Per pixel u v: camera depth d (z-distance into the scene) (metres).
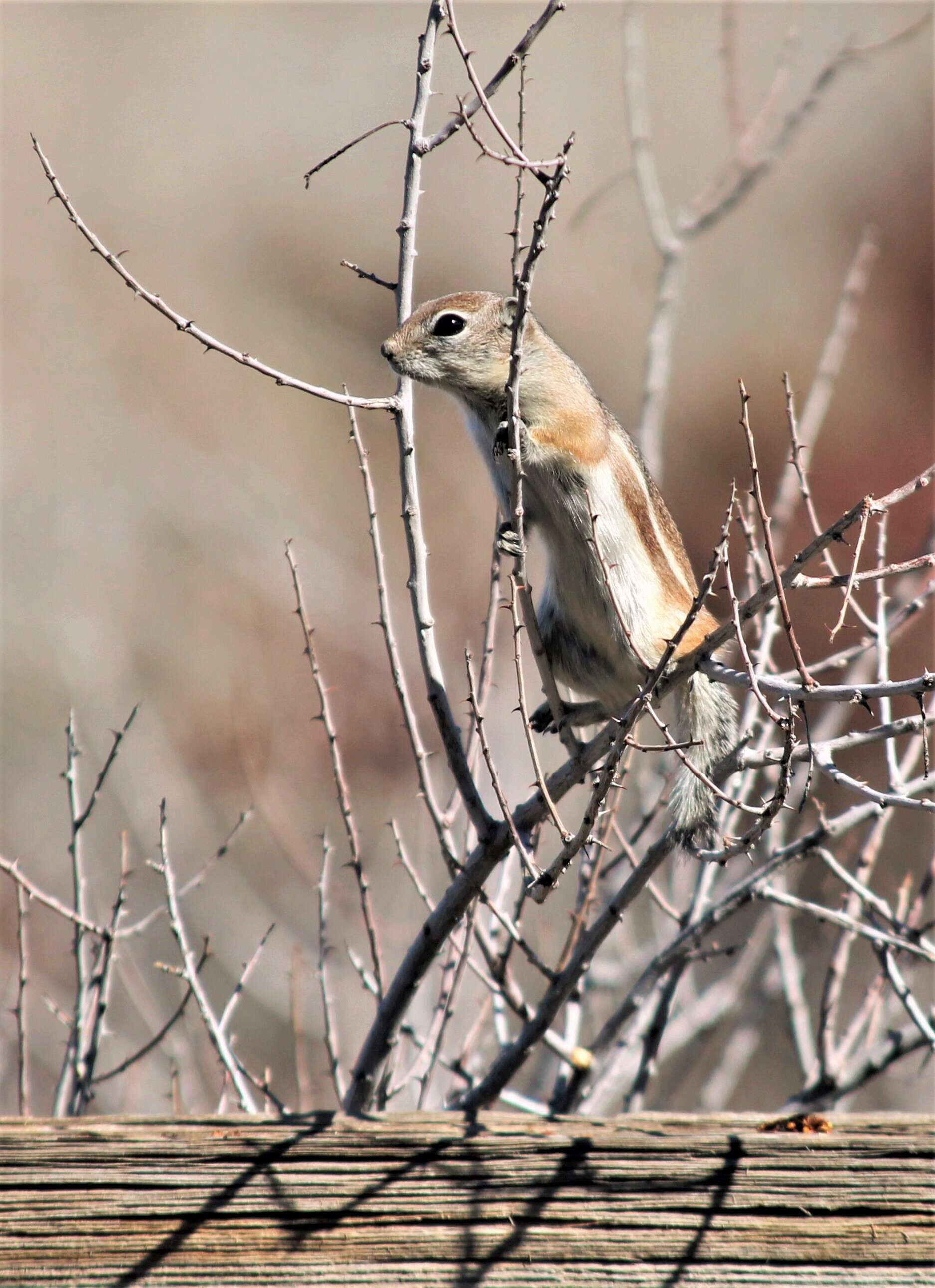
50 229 28.84
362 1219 5.50
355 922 11.80
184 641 18.94
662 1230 5.43
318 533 21.52
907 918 7.63
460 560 20.52
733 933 11.96
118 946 8.78
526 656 10.97
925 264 25.70
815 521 6.61
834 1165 5.42
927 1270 5.30
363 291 29.72
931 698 6.42
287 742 16.83
